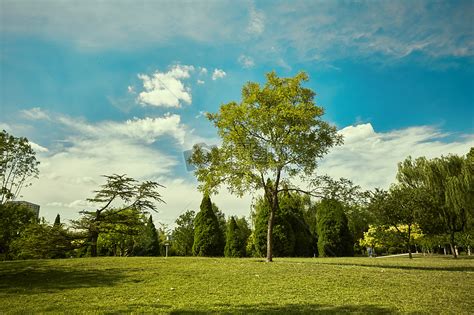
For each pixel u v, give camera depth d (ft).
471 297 32.60
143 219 140.26
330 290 35.91
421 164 111.86
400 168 116.78
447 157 109.70
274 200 66.49
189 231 172.55
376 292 34.83
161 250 174.19
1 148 58.70
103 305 30.01
